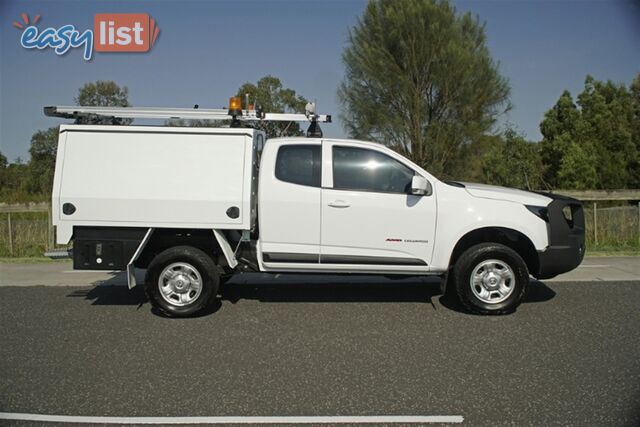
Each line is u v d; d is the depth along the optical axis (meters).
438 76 20.11
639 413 4.05
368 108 20.94
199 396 4.46
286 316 6.79
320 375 4.87
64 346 5.74
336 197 6.75
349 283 8.58
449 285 7.61
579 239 6.86
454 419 4.00
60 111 7.00
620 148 26.28
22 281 9.15
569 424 3.90
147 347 5.69
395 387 4.59
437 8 20.36
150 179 6.75
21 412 4.19
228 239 7.18
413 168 6.82
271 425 3.95
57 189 6.73
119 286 8.71
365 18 21.27
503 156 18.02
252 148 6.83
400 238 6.76
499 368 4.98
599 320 6.46
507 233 6.84
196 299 6.76
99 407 4.27
